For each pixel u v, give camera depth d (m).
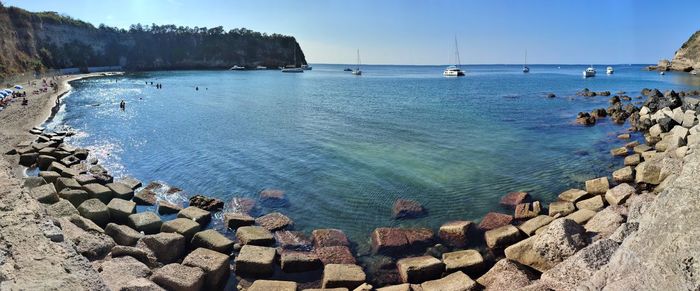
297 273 10.97
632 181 16.84
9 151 22.39
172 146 25.86
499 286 9.02
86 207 13.33
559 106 44.53
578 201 14.97
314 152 23.72
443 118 36.25
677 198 6.19
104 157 23.36
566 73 163.38
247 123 34.22
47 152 21.58
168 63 166.88
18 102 43.41
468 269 10.63
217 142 26.84
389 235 12.59
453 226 12.93
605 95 54.16
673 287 5.29
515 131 29.77
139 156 23.48
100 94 59.47
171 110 42.91
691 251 5.36
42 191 13.72
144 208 15.59
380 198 16.47
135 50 160.12
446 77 133.88
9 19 91.56
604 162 20.98
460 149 24.11
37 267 6.84
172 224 12.48
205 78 108.12
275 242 12.63
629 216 10.42
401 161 21.55
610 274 6.61
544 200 15.96
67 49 118.19
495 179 18.52
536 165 20.62
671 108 30.73
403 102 50.72
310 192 17.19
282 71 162.50
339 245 12.33
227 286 10.30
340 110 42.56
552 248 9.87
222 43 182.88
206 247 11.68
